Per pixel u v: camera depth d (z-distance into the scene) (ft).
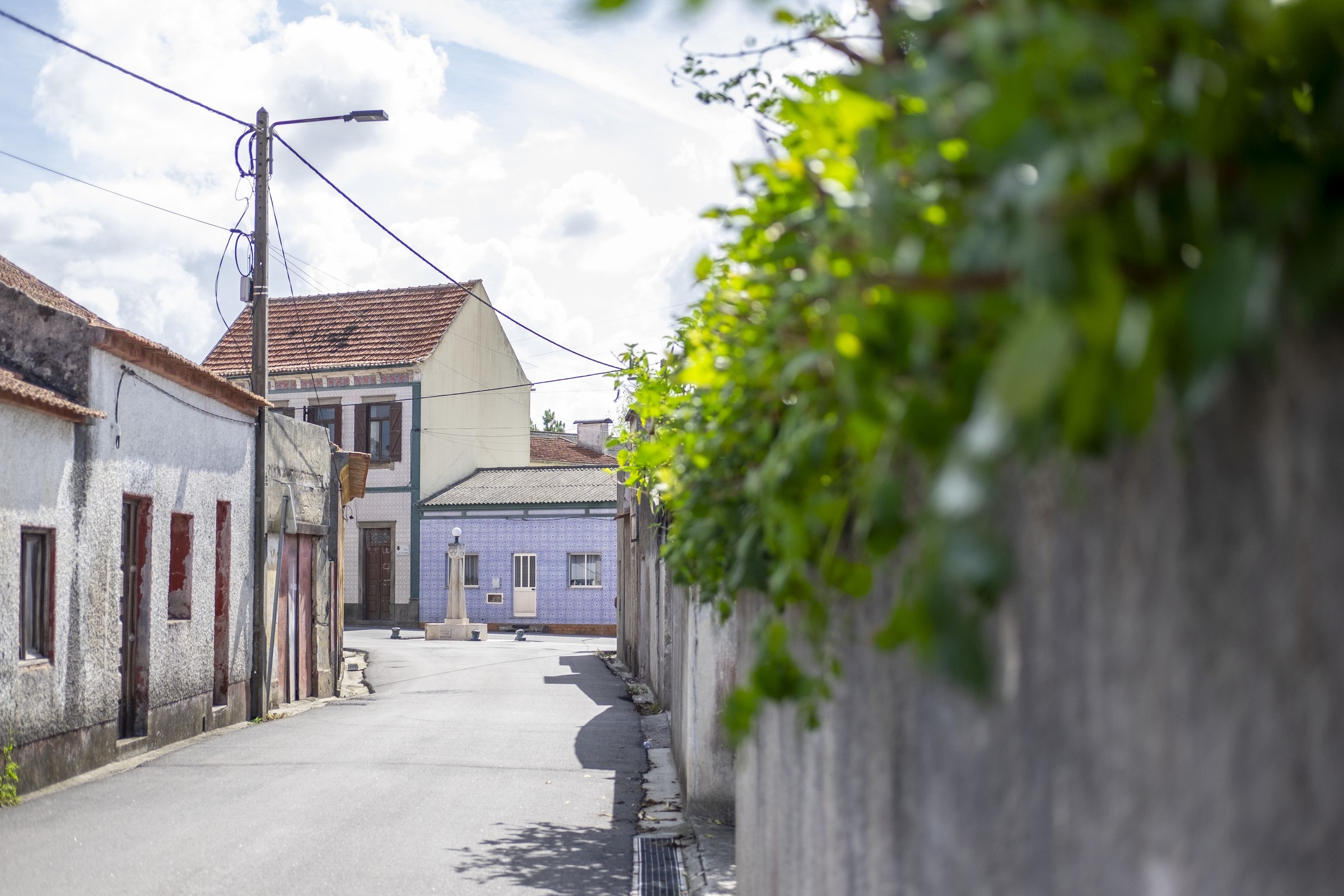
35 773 29.96
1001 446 3.09
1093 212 2.99
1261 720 3.32
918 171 3.72
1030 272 2.90
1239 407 3.40
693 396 12.37
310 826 25.45
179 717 40.57
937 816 6.14
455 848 23.44
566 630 122.11
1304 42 2.96
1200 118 2.92
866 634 7.72
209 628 43.83
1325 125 3.02
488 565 123.44
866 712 7.70
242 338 130.93
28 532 30.37
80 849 23.06
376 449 124.77
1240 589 3.41
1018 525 5.07
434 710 49.32
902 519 4.57
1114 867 4.17
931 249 3.95
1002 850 5.22
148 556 38.37
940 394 4.09
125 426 36.50
